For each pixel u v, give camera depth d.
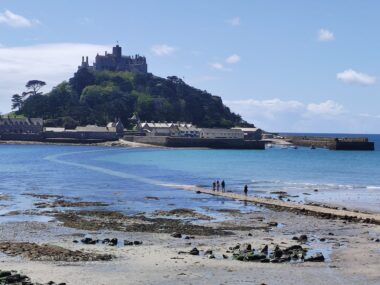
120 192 83.75
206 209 66.00
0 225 51.00
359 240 46.06
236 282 32.03
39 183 96.25
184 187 90.94
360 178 115.62
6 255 37.75
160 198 76.81
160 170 131.75
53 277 32.34
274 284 31.70
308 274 34.03
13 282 30.50
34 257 37.22
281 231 50.50
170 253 39.53
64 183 96.94
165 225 52.62
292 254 39.28
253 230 50.75
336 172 132.00
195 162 166.00
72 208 64.81
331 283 32.09
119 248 41.06
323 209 63.84
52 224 52.16
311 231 50.75
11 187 88.75
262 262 37.00
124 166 143.38
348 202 74.50
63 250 39.38
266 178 114.62
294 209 64.88
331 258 38.69
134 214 60.59
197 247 41.97
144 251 40.09
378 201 75.81
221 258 38.12
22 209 63.12
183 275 33.41
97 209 64.38
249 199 74.25
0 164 144.50
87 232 48.25
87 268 34.72
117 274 33.44
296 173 127.88
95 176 112.38
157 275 33.34
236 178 114.00
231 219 57.88
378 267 36.03
